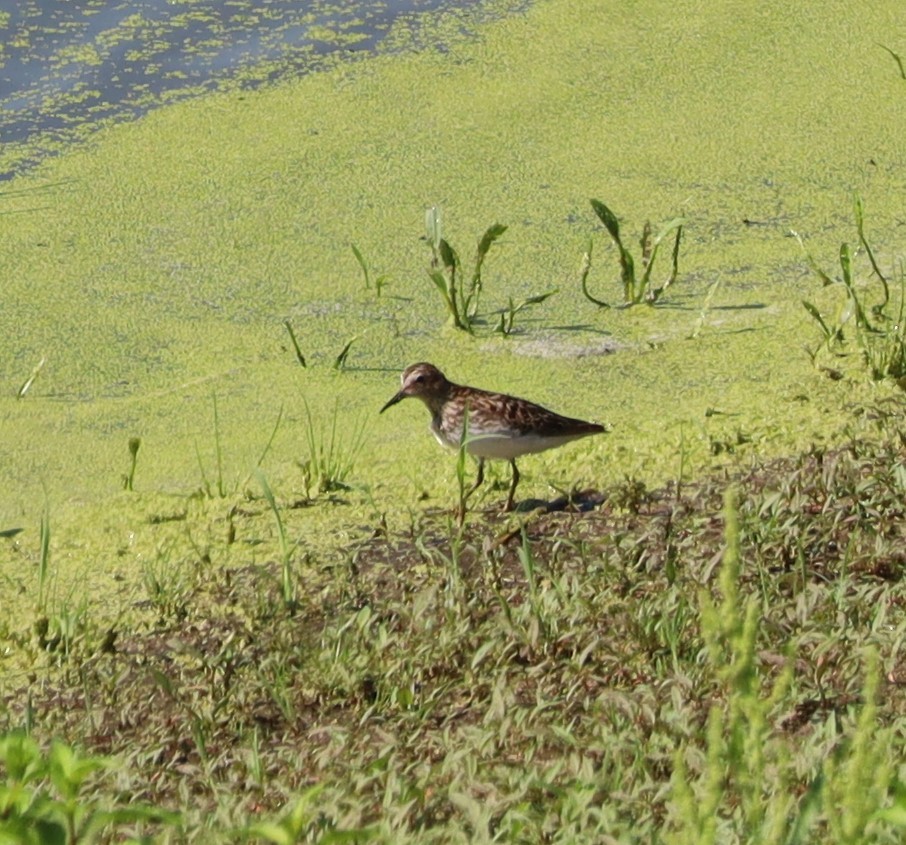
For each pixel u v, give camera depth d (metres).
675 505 11.39
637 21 19.91
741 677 5.50
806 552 10.34
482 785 7.30
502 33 19.69
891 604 9.44
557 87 18.48
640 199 16.52
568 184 16.80
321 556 11.50
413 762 8.12
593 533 11.34
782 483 11.01
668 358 14.12
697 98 18.23
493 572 10.49
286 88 18.53
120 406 13.84
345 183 16.89
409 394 11.80
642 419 13.13
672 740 7.76
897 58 17.91
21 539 12.09
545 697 8.80
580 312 14.95
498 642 9.34
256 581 11.11
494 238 14.51
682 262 15.63
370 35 19.70
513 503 11.88
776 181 16.78
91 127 17.83
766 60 18.98
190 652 9.72
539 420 11.52
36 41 19.45
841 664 8.54
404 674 9.25
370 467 12.79
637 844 6.73
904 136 17.44
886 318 14.06
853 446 11.55
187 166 17.19
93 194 16.73
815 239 15.85
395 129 17.77
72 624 10.52
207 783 8.22
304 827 6.95
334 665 9.37
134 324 14.91
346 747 8.32
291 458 13.00
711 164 17.08
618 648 9.21
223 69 18.91
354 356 14.42
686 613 9.38
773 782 6.95
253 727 9.23
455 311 14.63
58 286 15.41
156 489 12.68
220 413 13.69
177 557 11.66
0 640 10.66
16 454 13.21
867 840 5.65
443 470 12.65
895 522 10.45
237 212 16.45
